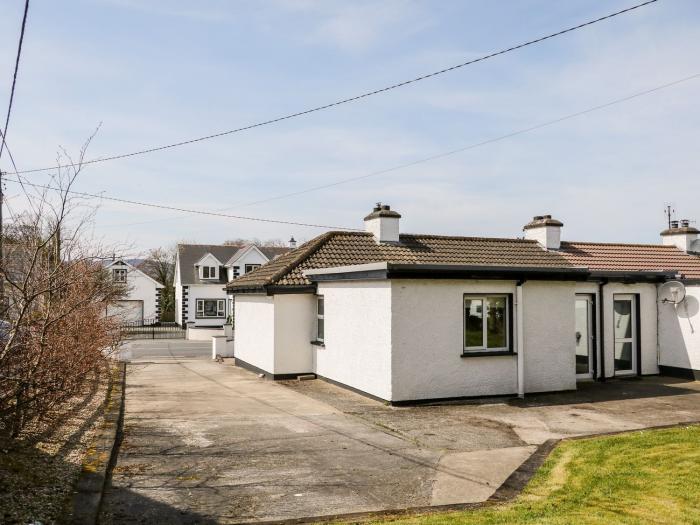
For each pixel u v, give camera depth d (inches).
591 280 622.5
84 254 514.3
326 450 339.3
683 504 248.4
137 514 235.0
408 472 299.0
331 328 600.4
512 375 517.3
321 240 697.6
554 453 331.9
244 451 333.7
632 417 435.5
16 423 296.8
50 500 233.1
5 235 410.3
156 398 511.8
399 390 475.5
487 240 729.0
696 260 820.0
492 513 240.2
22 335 321.7
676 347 645.9
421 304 486.6
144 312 2076.8
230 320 1566.2
